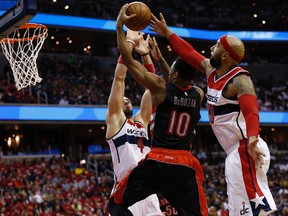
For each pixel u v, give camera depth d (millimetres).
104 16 34375
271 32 39500
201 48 39406
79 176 26031
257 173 5145
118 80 6656
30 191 22625
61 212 21578
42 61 32531
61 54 35125
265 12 40812
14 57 11438
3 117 28500
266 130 39312
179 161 5148
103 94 32469
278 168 32188
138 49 6141
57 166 26734
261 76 41531
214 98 5234
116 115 6668
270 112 35781
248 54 41781
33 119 29203
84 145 35312
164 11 37438
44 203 21703
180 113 5211
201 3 41188
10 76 30391
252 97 4973
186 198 5141
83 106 30688
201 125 36219
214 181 28250
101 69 36406
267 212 5004
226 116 5172
